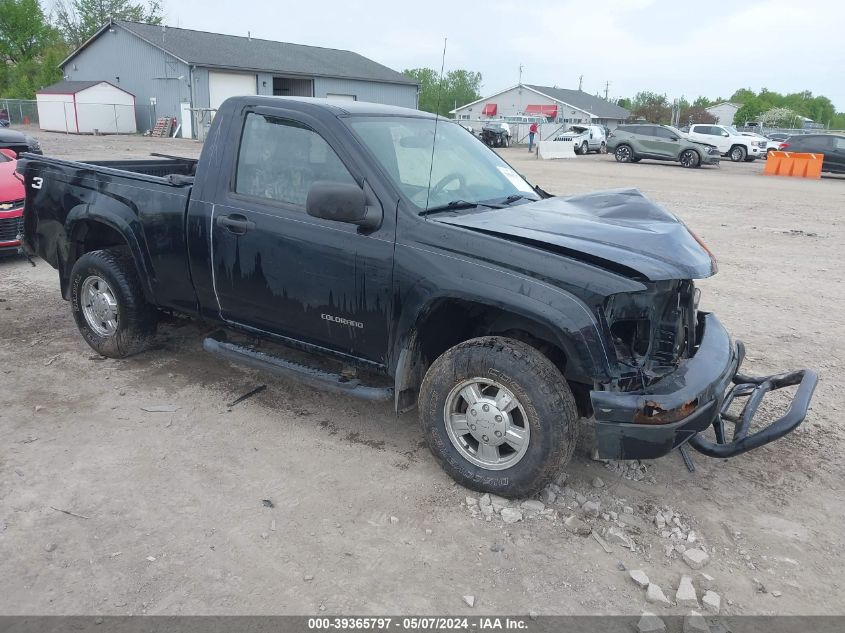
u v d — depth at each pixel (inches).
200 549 125.7
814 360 231.1
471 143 191.8
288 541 129.0
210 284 177.2
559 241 135.1
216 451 160.6
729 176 1033.5
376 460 159.2
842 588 121.8
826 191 828.6
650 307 137.6
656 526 137.4
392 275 146.9
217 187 172.6
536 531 134.2
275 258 162.4
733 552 130.5
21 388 190.1
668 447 129.9
